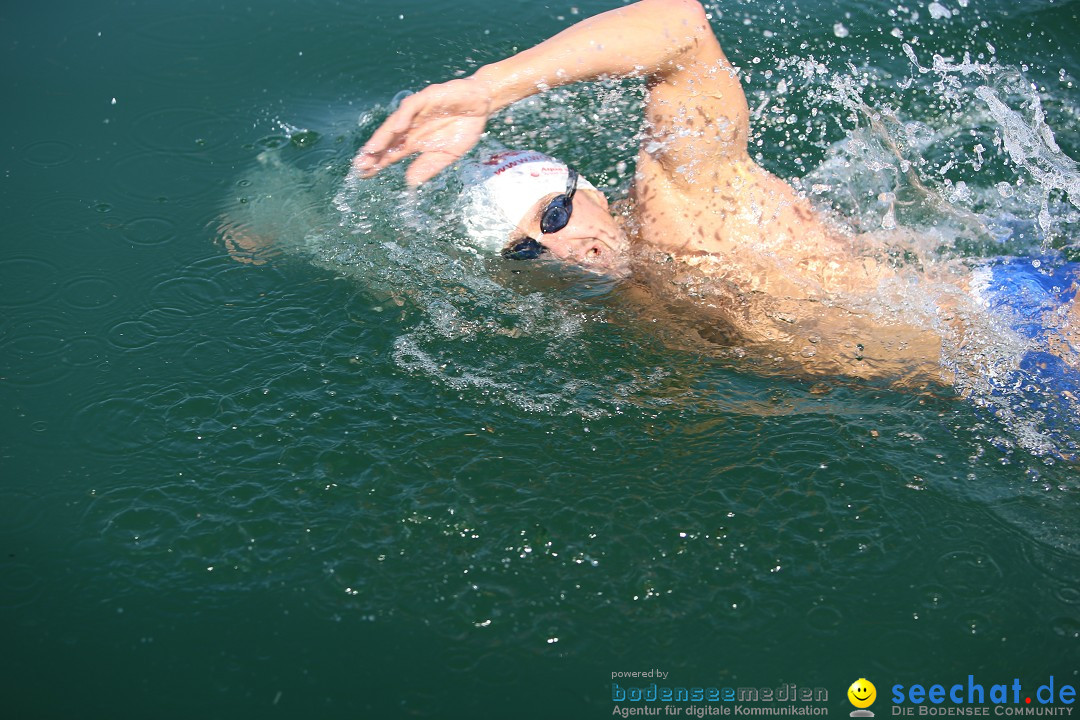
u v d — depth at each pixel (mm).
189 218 3393
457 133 2625
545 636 2125
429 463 2494
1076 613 2146
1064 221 3314
